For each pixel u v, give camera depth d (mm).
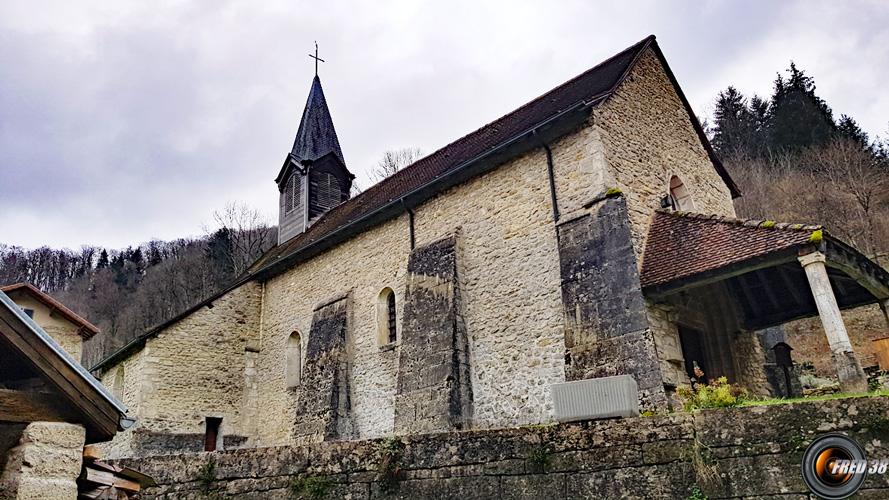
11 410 5164
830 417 6262
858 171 31312
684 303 12117
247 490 8672
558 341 11406
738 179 36844
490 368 12305
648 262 11281
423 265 13867
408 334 13422
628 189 12227
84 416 5441
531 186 12758
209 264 50281
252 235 48812
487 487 7555
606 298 10664
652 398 9555
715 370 12398
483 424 12078
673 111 14930
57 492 5062
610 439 7148
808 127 39656
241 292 19547
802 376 16453
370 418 14609
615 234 11023
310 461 8531
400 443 8188
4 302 5094
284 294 18953
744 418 6613
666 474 6777
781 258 9508
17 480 4941
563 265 11484
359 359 15359
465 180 14086
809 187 32656
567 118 12195
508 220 12953
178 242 67062
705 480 6566
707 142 15859
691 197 14164
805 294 12586
